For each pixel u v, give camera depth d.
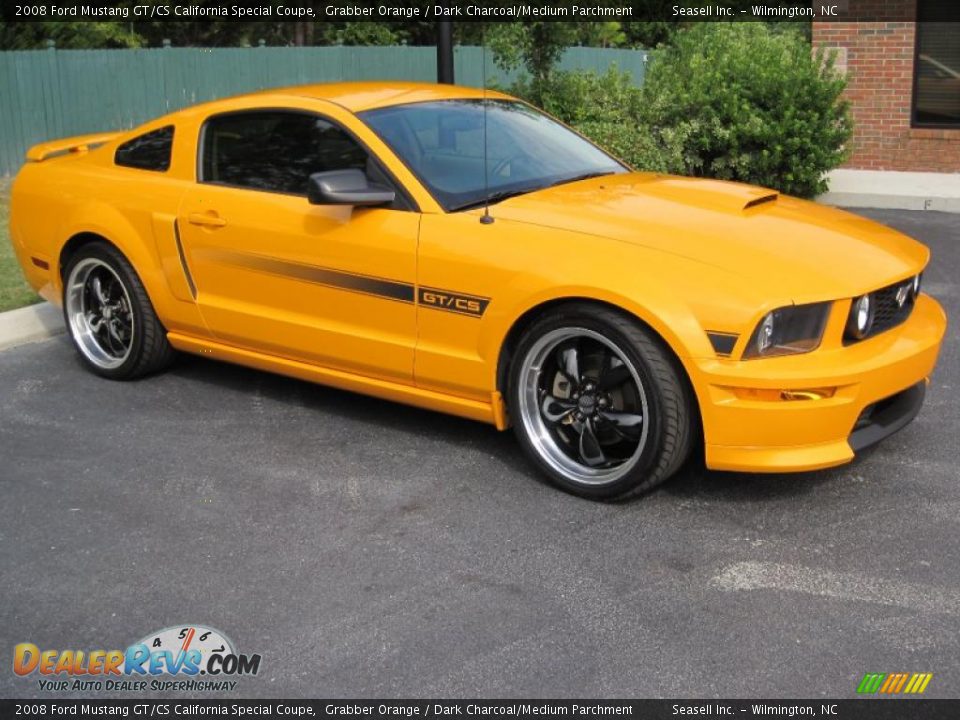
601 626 3.56
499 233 4.54
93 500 4.58
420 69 16.52
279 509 4.46
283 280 5.18
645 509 4.39
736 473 4.71
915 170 13.96
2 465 4.96
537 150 5.40
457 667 3.36
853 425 4.16
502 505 4.45
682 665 3.34
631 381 4.34
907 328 4.50
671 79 12.16
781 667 3.32
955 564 3.91
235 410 5.60
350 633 3.55
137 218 5.70
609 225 4.48
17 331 6.87
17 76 13.23
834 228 4.65
